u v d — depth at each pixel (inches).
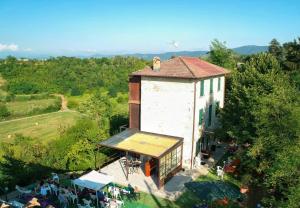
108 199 879.1
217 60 2342.5
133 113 1307.8
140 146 1071.6
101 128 1411.2
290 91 967.0
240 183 1024.2
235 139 1053.8
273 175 650.2
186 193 964.6
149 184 1024.2
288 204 580.1
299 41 1878.7
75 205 889.5
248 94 981.8
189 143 1168.2
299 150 641.0
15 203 825.5
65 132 1282.0
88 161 1170.6
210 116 1360.7
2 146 1174.3
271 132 785.6
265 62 1264.8
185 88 1139.3
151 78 1206.9
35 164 1079.6
